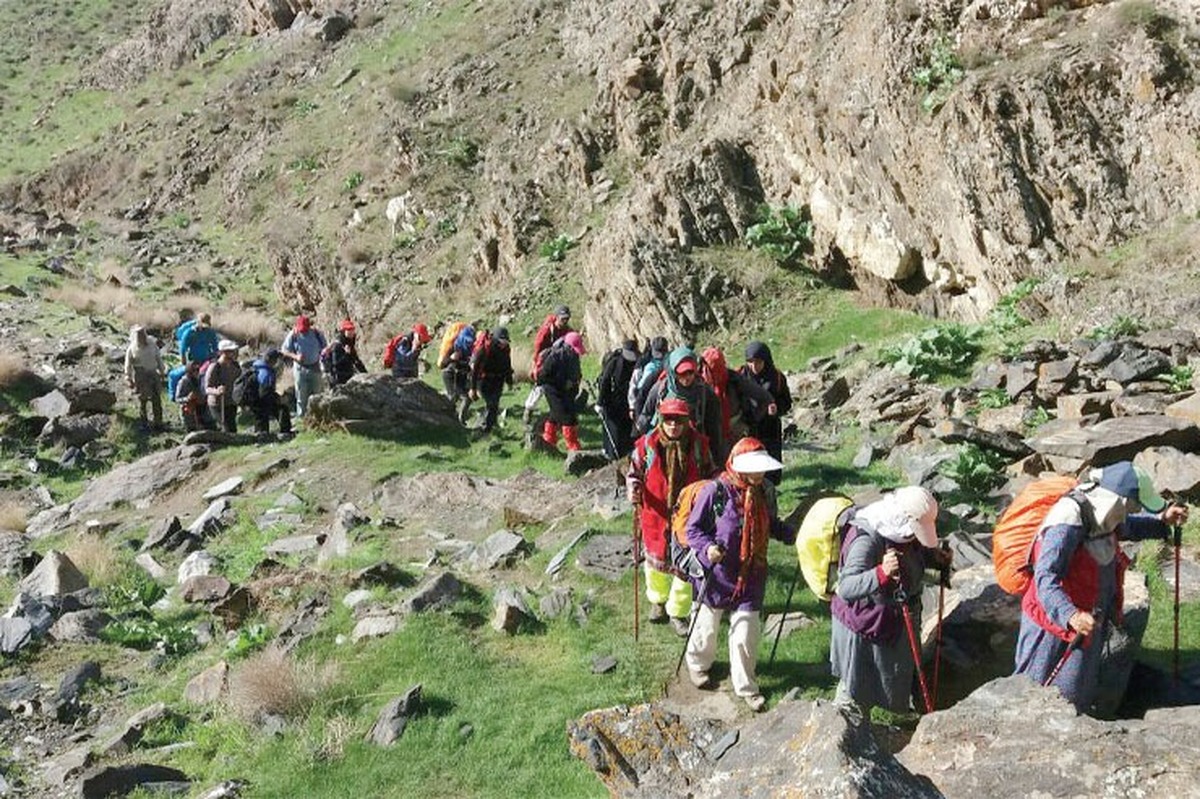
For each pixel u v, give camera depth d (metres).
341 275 33.31
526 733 7.21
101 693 8.78
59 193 50.72
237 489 13.77
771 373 9.87
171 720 8.03
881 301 20.55
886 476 11.14
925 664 6.51
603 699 7.43
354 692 7.95
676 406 7.68
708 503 6.73
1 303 27.14
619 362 12.17
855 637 6.00
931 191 19.03
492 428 15.84
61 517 14.24
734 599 6.75
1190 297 14.21
